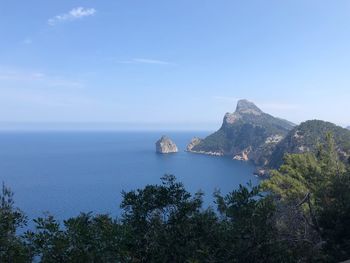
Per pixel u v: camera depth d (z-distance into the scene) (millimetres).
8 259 6836
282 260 9250
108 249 7164
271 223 10000
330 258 14516
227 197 9781
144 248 8406
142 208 9062
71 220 7648
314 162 30234
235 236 8852
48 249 6953
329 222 17266
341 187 19391
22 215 7918
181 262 8359
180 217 9070
